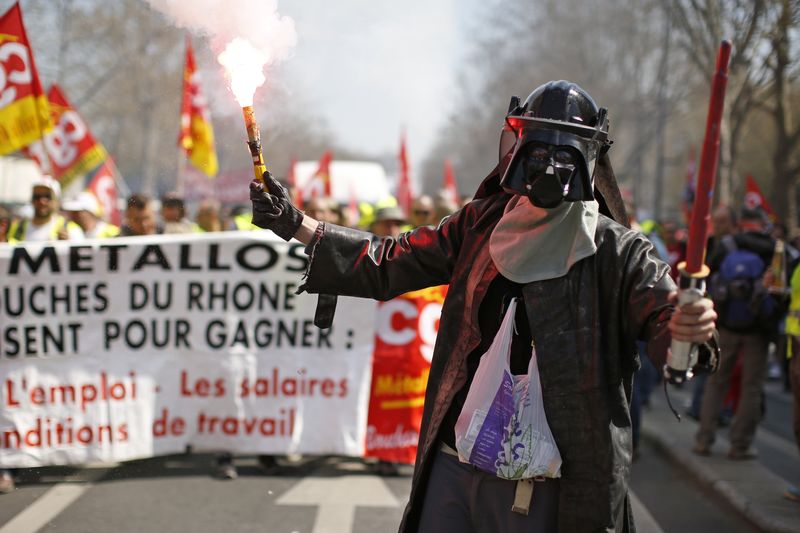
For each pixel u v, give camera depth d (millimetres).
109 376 5496
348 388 5848
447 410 2391
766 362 6414
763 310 6219
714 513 5320
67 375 5430
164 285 5582
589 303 2258
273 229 2490
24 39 6820
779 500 5281
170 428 5617
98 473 5805
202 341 5648
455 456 2414
